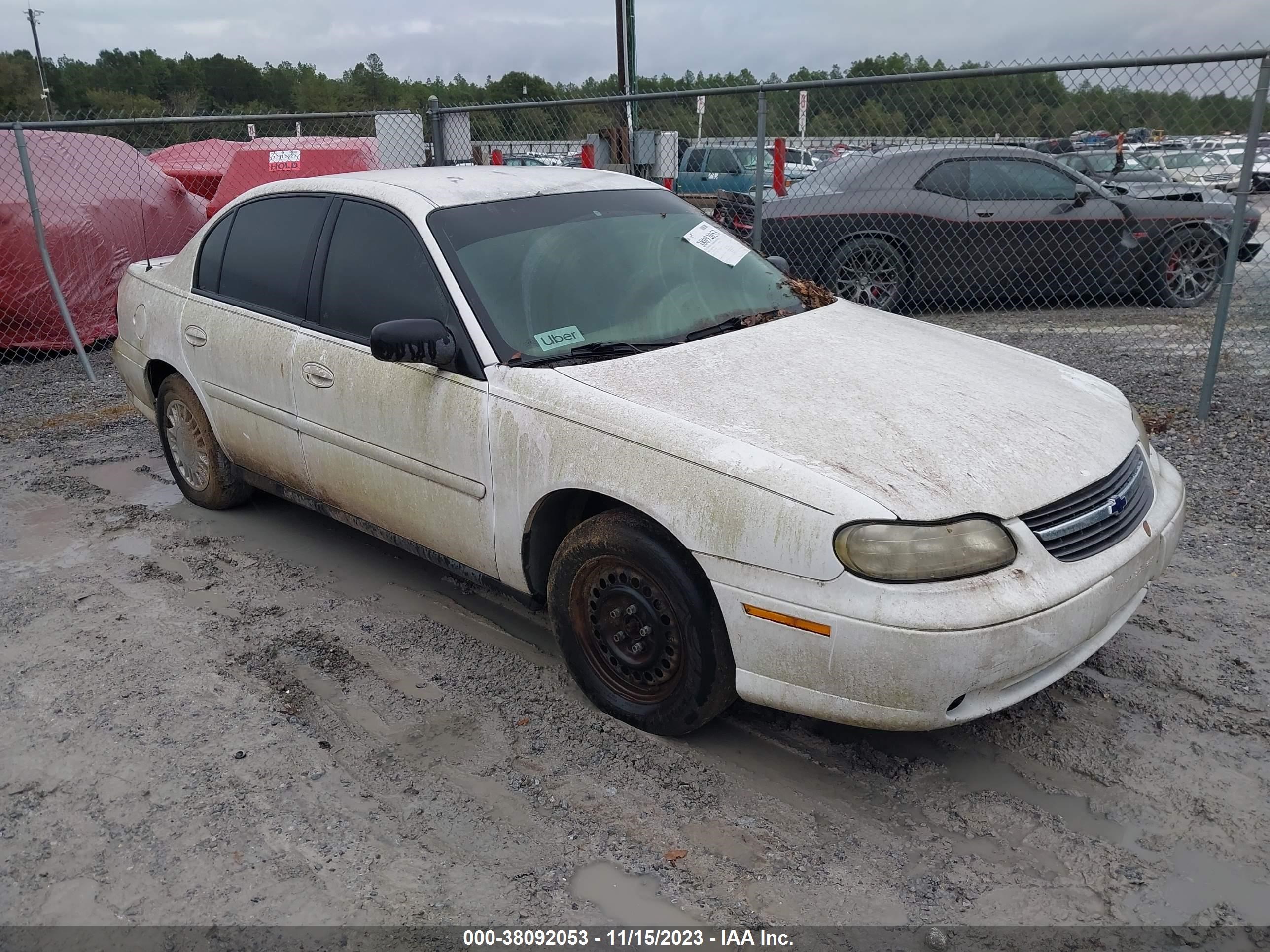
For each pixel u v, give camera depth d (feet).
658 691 10.19
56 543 16.02
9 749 10.41
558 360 11.03
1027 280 28.94
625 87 50.29
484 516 11.23
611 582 10.23
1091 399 11.24
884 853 8.62
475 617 13.21
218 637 12.71
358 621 13.12
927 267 28.99
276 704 11.10
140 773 9.94
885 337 12.28
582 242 12.60
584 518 11.09
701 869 8.48
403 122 31.19
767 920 7.90
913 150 28.76
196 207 36.29
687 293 12.48
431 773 9.86
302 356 13.25
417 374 11.71
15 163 29.37
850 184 29.09
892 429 9.52
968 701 8.60
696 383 10.39
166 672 11.86
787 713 10.79
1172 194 27.86
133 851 8.85
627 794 9.48
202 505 17.16
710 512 9.05
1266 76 17.38
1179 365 23.32
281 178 40.16
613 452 9.82
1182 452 18.03
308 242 13.67
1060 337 26.50
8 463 20.38
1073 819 8.98
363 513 13.24
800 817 9.11
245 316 14.39
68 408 24.56
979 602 8.29
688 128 33.35
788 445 9.20
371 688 11.45
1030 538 8.73
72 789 9.73
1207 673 11.18
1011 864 8.45
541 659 12.07
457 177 13.52
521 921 7.94
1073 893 8.09
